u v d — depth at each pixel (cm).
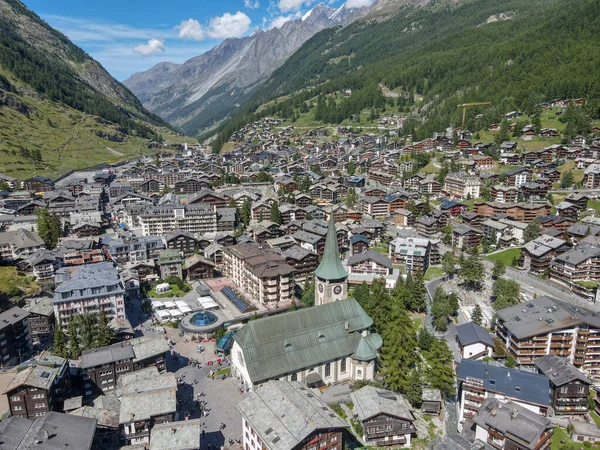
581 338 11044
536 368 10531
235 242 19175
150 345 10662
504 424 8062
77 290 12531
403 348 10675
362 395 8912
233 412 9300
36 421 7688
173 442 7494
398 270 17000
